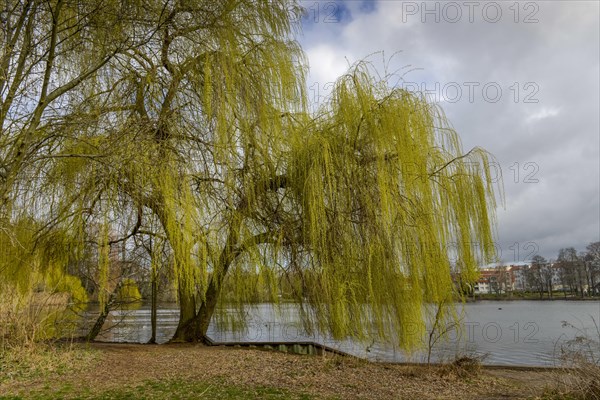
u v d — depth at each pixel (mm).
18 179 7648
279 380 7770
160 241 9781
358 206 9539
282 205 10500
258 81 10508
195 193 9570
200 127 9922
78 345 10727
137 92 10133
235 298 11328
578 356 7406
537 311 31875
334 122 10109
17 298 9195
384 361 10164
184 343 11961
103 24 7500
